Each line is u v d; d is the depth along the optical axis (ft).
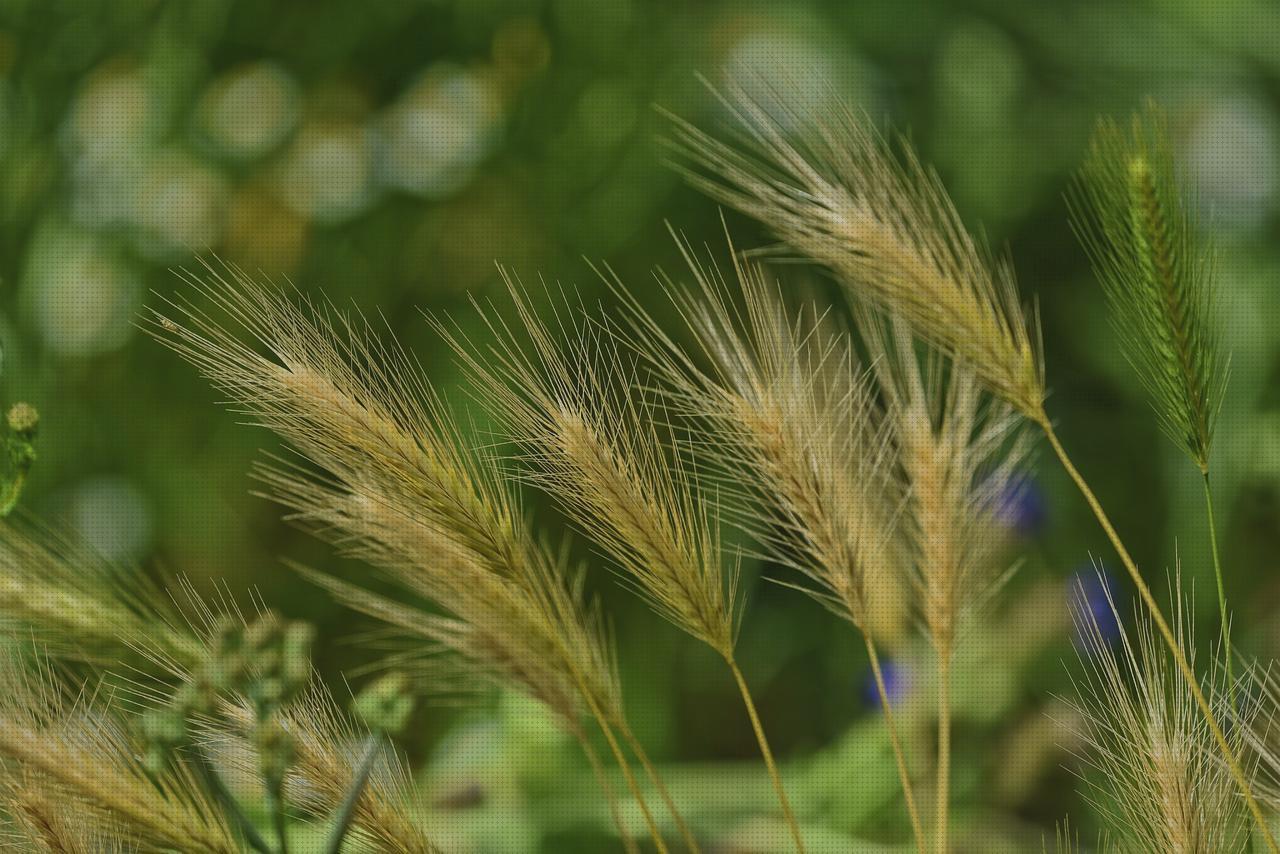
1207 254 2.88
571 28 6.86
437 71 6.92
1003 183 6.95
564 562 2.85
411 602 6.35
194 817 2.78
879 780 5.09
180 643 2.82
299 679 2.72
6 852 2.83
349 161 6.75
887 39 6.96
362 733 2.96
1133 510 6.94
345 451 2.80
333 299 6.73
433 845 2.88
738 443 2.89
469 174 6.79
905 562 2.97
